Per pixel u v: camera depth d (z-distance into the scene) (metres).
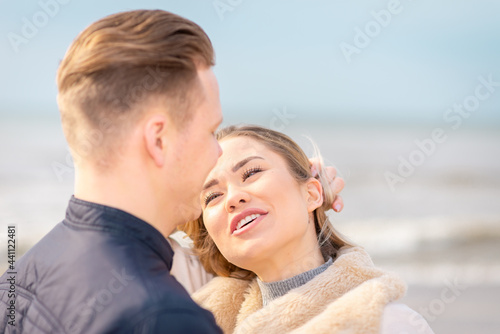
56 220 10.58
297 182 1.99
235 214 1.91
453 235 10.14
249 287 2.22
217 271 2.31
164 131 1.29
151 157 1.29
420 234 10.30
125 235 1.24
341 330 1.51
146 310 1.09
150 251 1.25
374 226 11.02
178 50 1.29
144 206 1.30
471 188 17.25
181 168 1.34
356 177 18.91
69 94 1.27
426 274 7.66
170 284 1.19
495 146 28.81
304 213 1.97
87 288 1.16
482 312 5.81
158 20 1.30
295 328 1.77
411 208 13.51
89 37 1.27
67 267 1.22
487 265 8.11
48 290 1.22
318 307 1.78
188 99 1.31
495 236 10.12
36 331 1.21
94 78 1.24
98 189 1.27
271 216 1.91
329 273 1.84
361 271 1.82
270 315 1.81
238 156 1.95
